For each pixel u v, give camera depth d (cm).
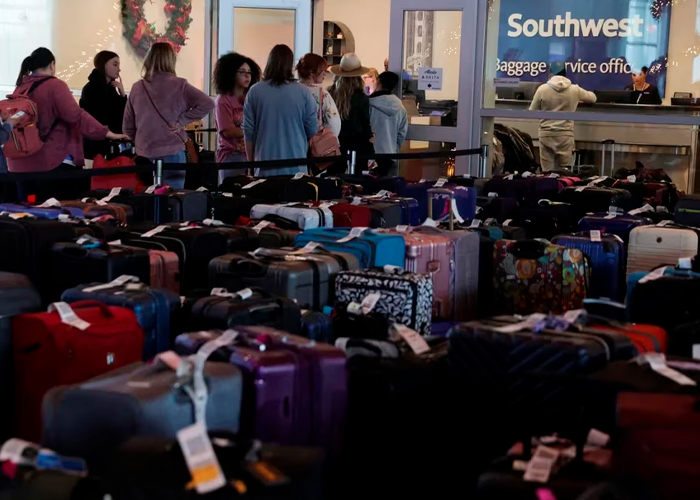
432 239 437
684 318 357
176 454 201
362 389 282
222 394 247
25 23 1238
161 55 694
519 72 876
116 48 1282
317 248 405
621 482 202
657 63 824
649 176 753
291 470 197
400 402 282
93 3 1264
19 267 388
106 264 373
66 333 300
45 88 666
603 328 313
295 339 280
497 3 874
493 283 450
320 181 600
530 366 276
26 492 206
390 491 286
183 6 1302
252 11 1040
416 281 361
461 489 292
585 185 677
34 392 309
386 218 529
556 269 434
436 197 618
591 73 851
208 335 287
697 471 211
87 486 205
